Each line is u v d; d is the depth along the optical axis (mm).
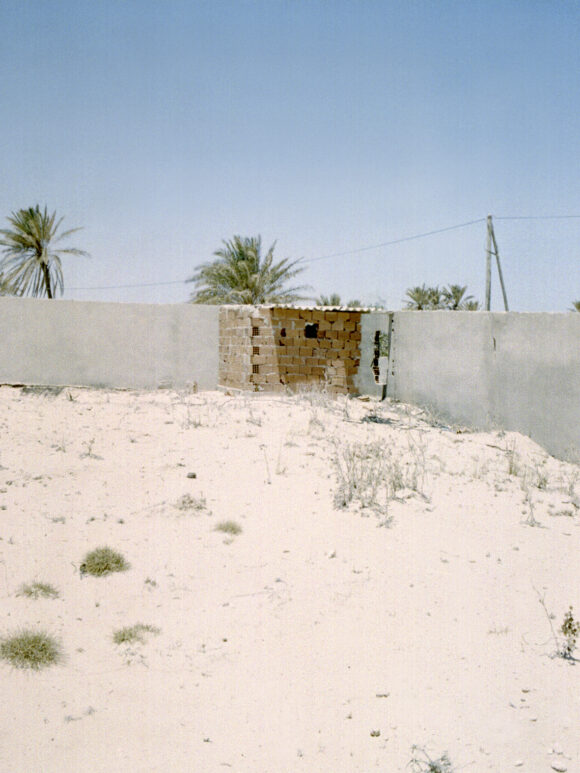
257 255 27312
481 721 3166
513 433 10156
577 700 3379
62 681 3258
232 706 3207
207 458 7516
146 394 12969
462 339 11172
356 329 13133
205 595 4363
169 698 3229
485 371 10727
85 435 8141
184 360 14172
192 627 3939
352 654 3748
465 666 3670
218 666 3547
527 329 9984
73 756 2740
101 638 3705
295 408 10789
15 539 4766
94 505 5727
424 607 4387
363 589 4605
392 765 2818
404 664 3664
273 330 12234
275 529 5617
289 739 2982
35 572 4324
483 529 6020
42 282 27688
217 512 5906
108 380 13648
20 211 26797
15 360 13141
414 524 5988
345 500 6324
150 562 4766
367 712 3211
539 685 3506
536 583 4883
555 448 9547
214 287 27344
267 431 9008
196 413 10086
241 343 12680
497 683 3506
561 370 9438
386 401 12664
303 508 6160
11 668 3283
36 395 11922
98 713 3051
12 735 2816
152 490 6305
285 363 12406
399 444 9172
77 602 4059
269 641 3842
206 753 2852
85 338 13500
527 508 6758
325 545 5348
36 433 7992
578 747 2990
